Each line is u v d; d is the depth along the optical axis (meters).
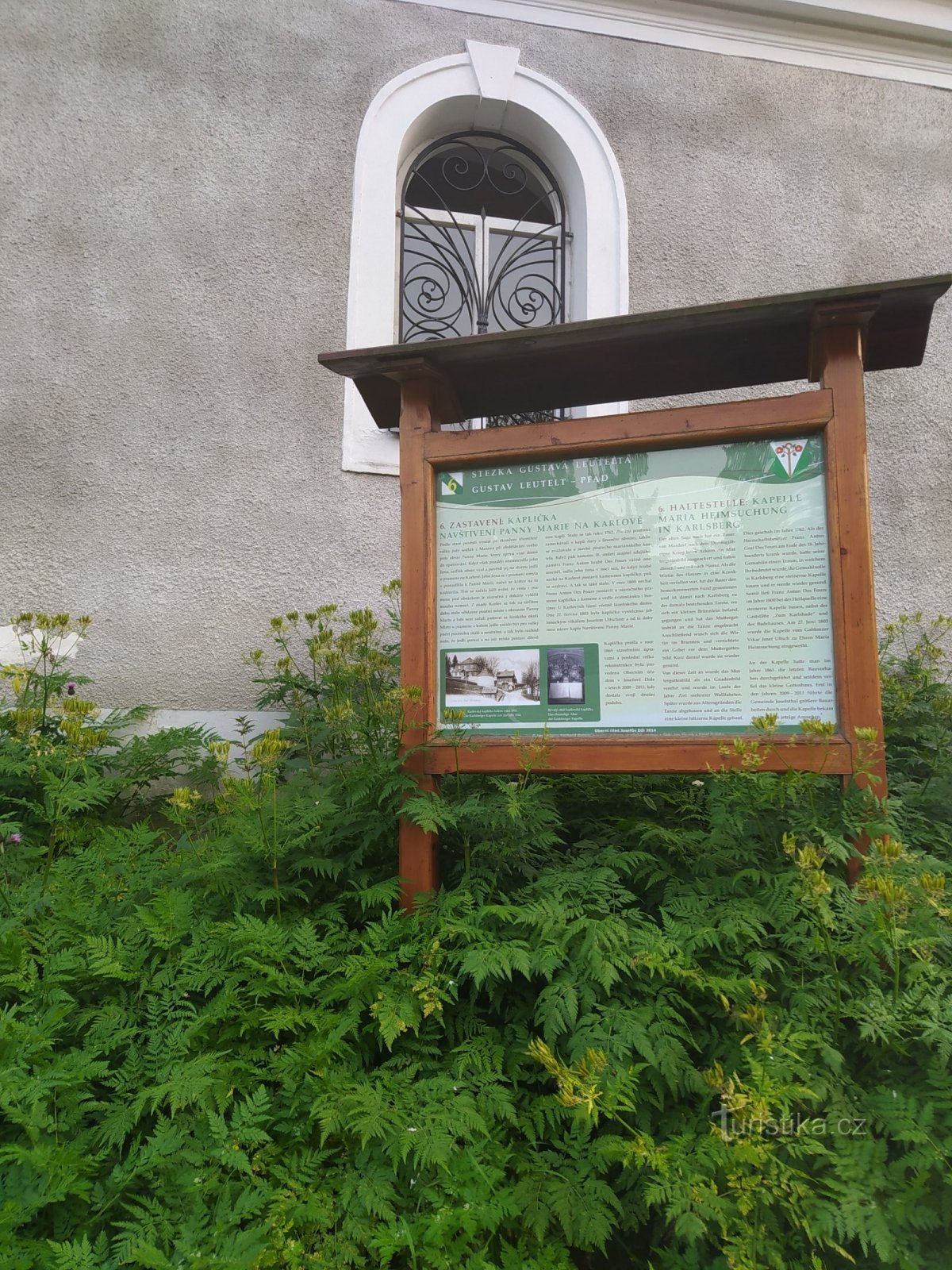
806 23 5.59
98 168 4.78
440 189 5.48
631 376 3.08
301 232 4.91
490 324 5.37
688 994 2.20
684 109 5.42
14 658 4.35
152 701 4.46
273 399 4.78
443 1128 1.86
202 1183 1.78
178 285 4.77
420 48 5.16
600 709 2.65
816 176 5.54
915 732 3.55
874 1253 1.77
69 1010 2.14
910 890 2.07
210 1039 2.15
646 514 2.70
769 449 2.64
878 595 5.21
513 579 2.77
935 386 5.49
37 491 4.52
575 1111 1.83
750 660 2.57
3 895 2.56
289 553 4.68
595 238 5.20
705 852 2.62
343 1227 1.76
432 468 2.85
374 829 2.71
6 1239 1.64
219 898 2.56
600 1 5.36
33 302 4.64
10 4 4.82
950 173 5.71
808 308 2.62
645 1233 2.00
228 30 4.96
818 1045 1.90
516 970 2.35
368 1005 2.18
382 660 3.33
